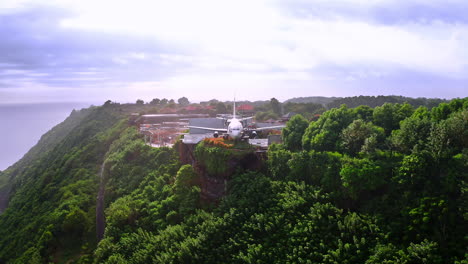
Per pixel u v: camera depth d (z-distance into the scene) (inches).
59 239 2214.6
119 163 2874.0
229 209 1594.5
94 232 2251.5
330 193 1386.6
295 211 1393.9
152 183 2295.8
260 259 1253.1
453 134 1240.2
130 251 1713.8
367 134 1526.8
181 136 2824.8
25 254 2134.6
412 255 1011.3
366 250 1120.2
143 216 1978.3
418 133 1370.6
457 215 1078.4
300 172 1567.4
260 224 1403.8
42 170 4571.9
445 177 1143.0
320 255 1153.4
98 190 2861.7
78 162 3688.5
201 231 1526.8
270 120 3946.9
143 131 3732.8
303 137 1822.1
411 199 1186.6
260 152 1918.1
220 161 1857.8
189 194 1872.5
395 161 1338.6
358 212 1318.9
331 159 1451.8
